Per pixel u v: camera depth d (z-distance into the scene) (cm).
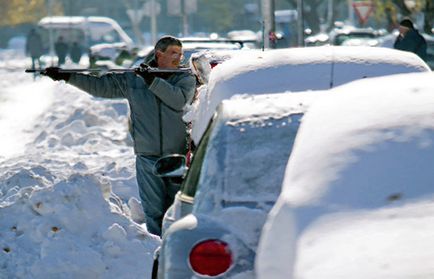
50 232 1712
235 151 1097
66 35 14600
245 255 1034
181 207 1223
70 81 1875
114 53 8912
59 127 4225
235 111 1135
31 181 2081
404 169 888
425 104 947
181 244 1048
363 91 987
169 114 1898
